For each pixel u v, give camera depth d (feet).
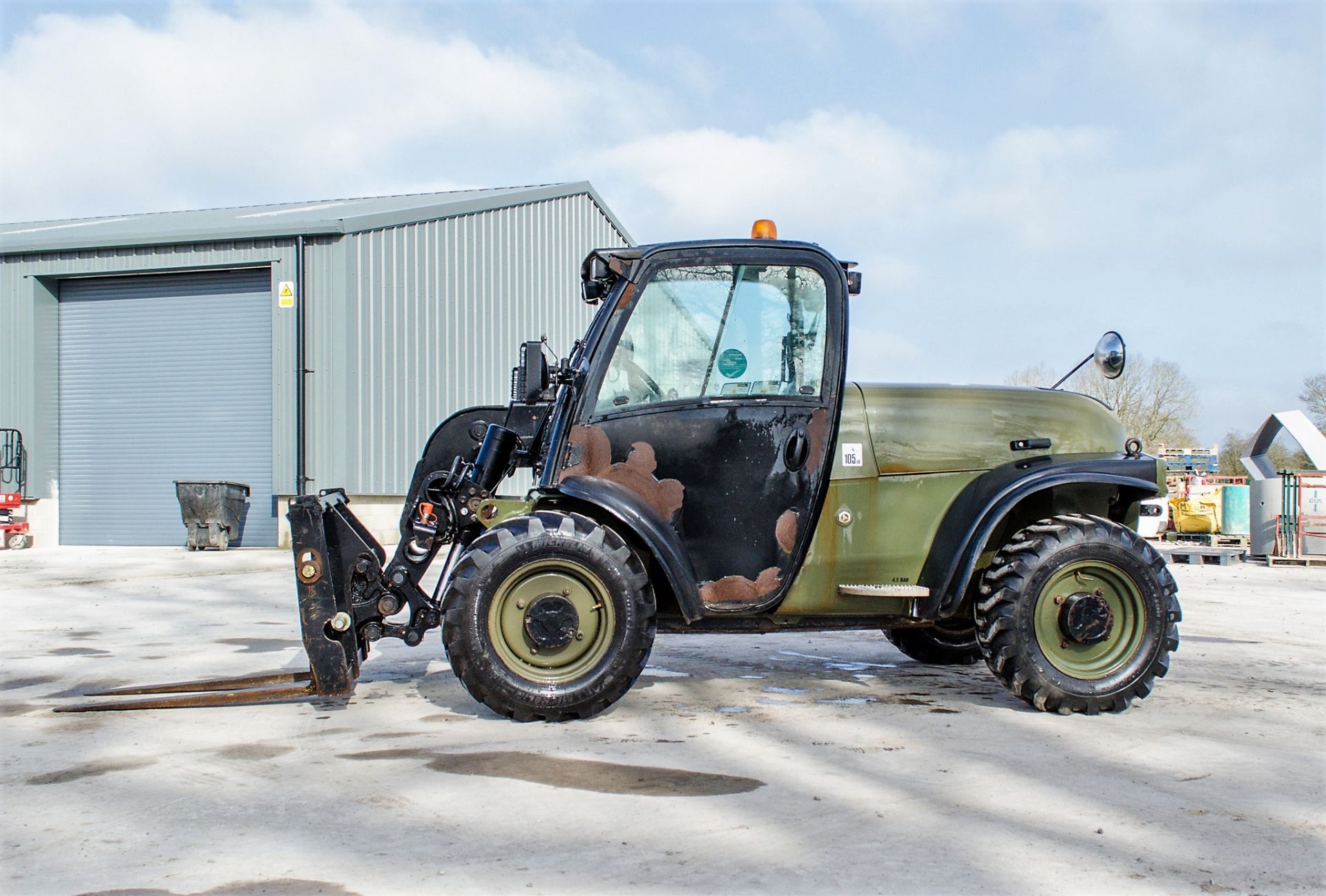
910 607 14.75
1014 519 15.56
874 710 14.14
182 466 50.52
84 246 49.24
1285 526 43.65
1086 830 9.16
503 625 13.19
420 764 11.19
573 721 13.29
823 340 14.32
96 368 51.47
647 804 9.81
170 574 35.65
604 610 13.24
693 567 13.89
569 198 72.38
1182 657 18.85
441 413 54.34
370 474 48.34
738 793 10.15
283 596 28.99
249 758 11.48
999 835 9.00
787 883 7.92
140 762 11.34
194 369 50.34
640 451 13.85
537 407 15.46
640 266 14.12
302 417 46.93
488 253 59.62
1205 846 8.77
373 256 48.78
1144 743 12.25
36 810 9.68
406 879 7.98
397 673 16.80
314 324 47.09
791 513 14.07
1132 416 82.33
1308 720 13.57
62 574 35.58
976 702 14.71
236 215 60.08
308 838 8.88
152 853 8.54
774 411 14.08
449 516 14.49
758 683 16.15
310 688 13.92
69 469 51.88
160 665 17.57
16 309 50.88
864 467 14.61
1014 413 15.17
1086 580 14.12
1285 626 23.32
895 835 8.98
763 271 14.29
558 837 8.88
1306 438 46.39
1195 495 51.47
